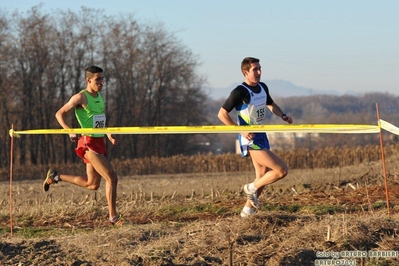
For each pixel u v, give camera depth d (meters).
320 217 10.54
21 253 9.38
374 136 87.56
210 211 14.38
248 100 11.41
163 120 80.44
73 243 9.75
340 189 17.78
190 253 8.80
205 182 26.61
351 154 55.00
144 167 58.78
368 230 9.37
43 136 76.81
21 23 74.81
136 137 79.19
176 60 79.81
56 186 32.25
